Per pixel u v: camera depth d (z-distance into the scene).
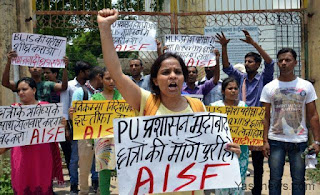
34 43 5.47
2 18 5.98
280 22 7.33
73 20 6.79
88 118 4.43
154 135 2.54
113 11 2.56
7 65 5.39
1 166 5.66
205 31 7.03
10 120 3.99
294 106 4.36
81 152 5.11
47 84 5.93
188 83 6.11
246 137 4.39
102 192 4.61
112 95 4.82
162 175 2.51
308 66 7.06
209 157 2.59
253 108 4.40
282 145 4.39
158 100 2.64
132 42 6.00
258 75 5.52
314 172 6.37
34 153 4.09
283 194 5.63
